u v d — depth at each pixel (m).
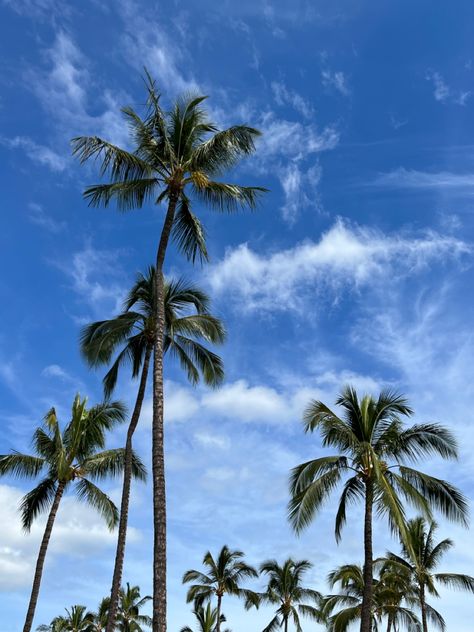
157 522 16.28
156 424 17.45
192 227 21.56
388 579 44.62
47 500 30.06
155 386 18.05
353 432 26.17
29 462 29.52
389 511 23.55
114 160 20.59
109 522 29.73
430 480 25.02
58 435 29.91
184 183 20.58
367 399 26.66
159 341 18.83
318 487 24.91
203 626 54.50
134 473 30.91
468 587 40.06
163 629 15.23
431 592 41.31
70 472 29.28
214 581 53.75
